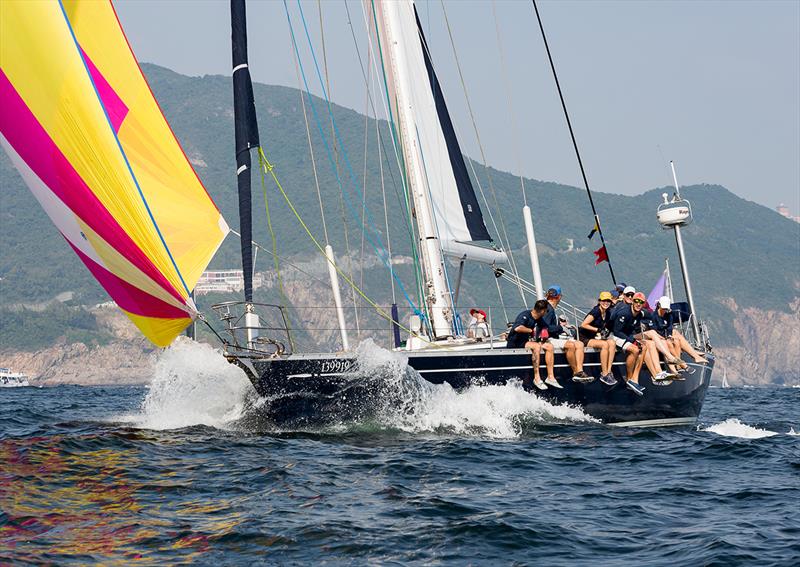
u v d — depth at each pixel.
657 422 22.92
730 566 10.02
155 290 18.38
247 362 19.17
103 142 17.45
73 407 35.19
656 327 22.66
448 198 24.69
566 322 23.11
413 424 19.59
